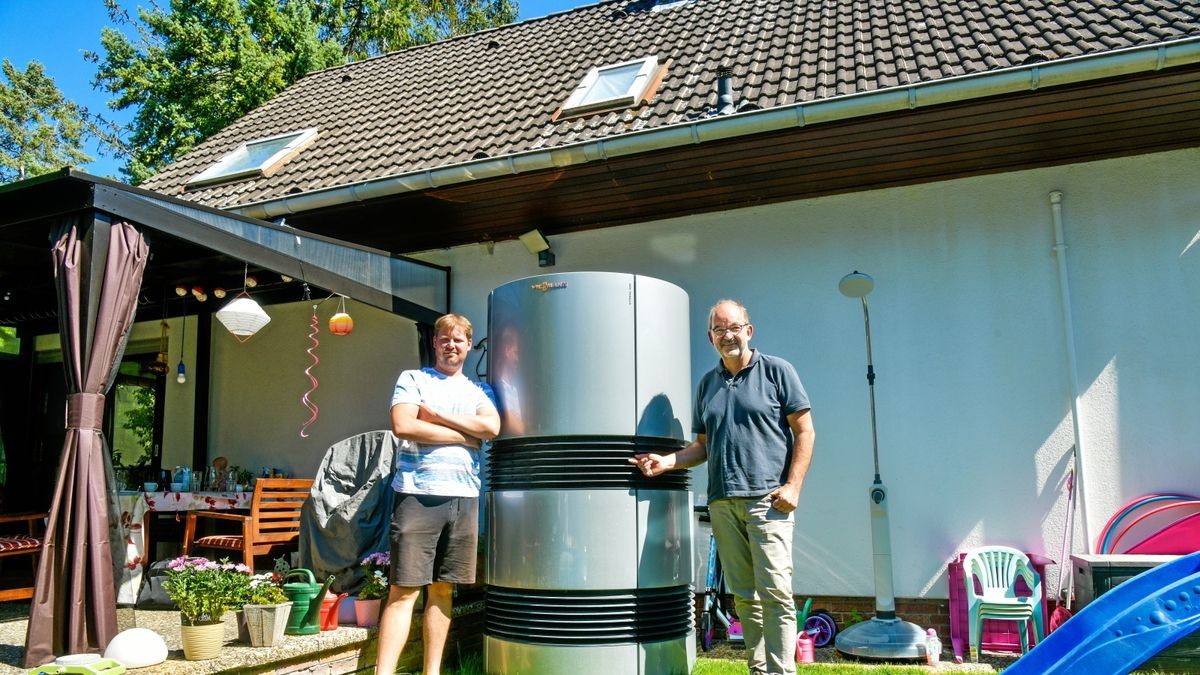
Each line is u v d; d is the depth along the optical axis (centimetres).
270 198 651
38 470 841
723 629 532
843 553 532
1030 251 527
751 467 364
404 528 371
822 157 529
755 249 586
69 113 2603
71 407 353
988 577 485
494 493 430
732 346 376
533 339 422
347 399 708
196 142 1530
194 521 582
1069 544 496
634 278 425
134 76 1591
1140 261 508
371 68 1020
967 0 662
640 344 421
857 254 561
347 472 486
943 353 534
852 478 538
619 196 589
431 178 568
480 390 414
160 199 397
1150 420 494
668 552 417
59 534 346
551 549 402
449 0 1917
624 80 684
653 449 420
